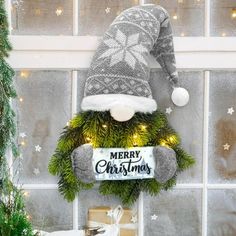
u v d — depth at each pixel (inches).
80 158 77.9
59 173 81.7
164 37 79.5
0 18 76.1
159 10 78.8
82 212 83.3
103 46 78.0
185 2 82.5
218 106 83.3
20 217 74.0
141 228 83.4
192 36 82.7
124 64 76.9
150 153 80.3
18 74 82.1
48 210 83.2
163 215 83.6
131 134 79.0
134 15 78.1
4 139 76.4
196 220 83.9
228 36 82.7
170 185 81.8
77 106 82.6
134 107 76.7
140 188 81.4
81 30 82.3
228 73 83.0
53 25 82.0
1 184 77.7
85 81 82.0
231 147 83.6
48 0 81.8
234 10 82.7
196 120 83.3
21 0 81.7
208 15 82.7
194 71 83.0
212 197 83.9
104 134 78.8
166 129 81.0
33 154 82.8
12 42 81.0
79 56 81.8
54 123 82.7
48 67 81.7
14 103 82.3
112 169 79.8
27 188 82.9
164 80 82.7
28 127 82.6
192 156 83.5
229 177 83.7
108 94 77.1
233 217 83.8
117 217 82.3
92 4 82.1
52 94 82.5
